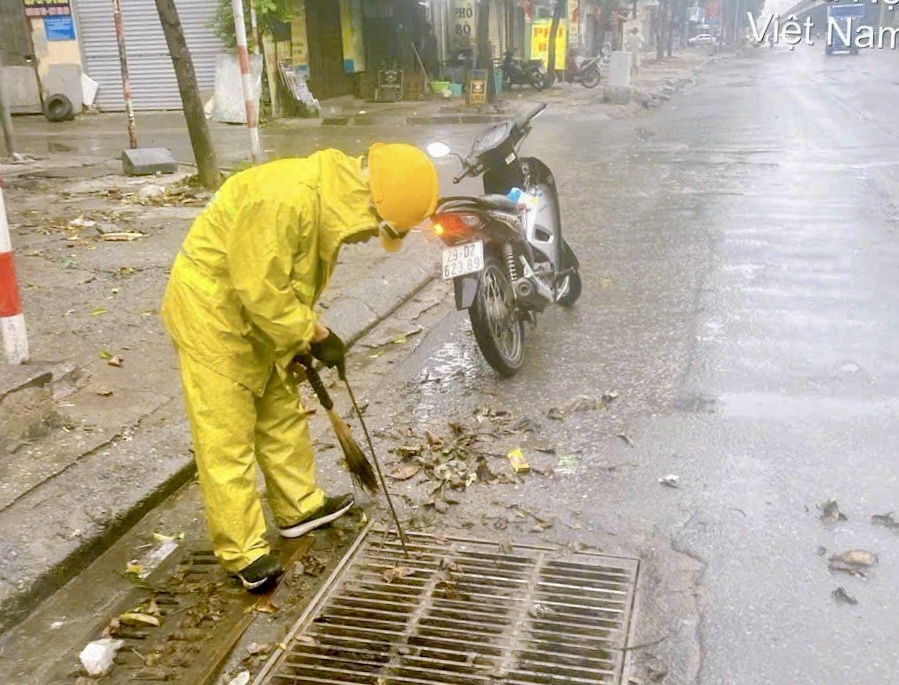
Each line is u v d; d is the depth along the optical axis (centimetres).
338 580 323
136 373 486
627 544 338
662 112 2066
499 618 300
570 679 271
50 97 1831
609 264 725
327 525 356
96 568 335
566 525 353
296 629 296
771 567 320
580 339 557
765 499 364
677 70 3794
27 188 1050
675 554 330
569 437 427
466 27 2611
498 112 1897
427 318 614
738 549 331
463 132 1600
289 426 339
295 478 345
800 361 506
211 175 1024
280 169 286
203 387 300
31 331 547
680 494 371
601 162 1255
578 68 2712
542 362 522
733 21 7669
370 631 295
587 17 4153
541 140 1509
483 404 467
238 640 292
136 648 289
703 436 420
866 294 623
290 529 347
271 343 306
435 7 2591
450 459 407
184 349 301
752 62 4725
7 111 1280
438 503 369
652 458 402
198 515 369
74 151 1412
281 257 278
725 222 856
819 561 322
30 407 402
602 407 457
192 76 996
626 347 539
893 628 286
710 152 1331
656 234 818
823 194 979
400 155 293
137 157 1145
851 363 500
